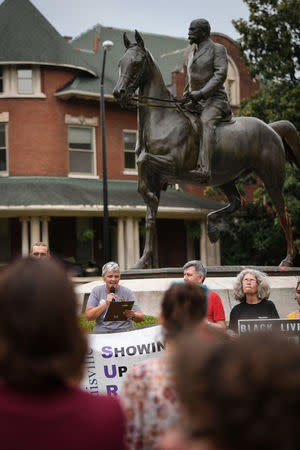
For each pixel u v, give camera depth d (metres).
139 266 12.38
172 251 36.41
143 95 12.28
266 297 7.98
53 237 33.59
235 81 38.88
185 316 3.71
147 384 3.17
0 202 29.91
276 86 31.05
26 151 33.44
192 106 12.41
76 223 34.28
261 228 32.81
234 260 34.53
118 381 7.17
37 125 33.62
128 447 3.15
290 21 29.91
